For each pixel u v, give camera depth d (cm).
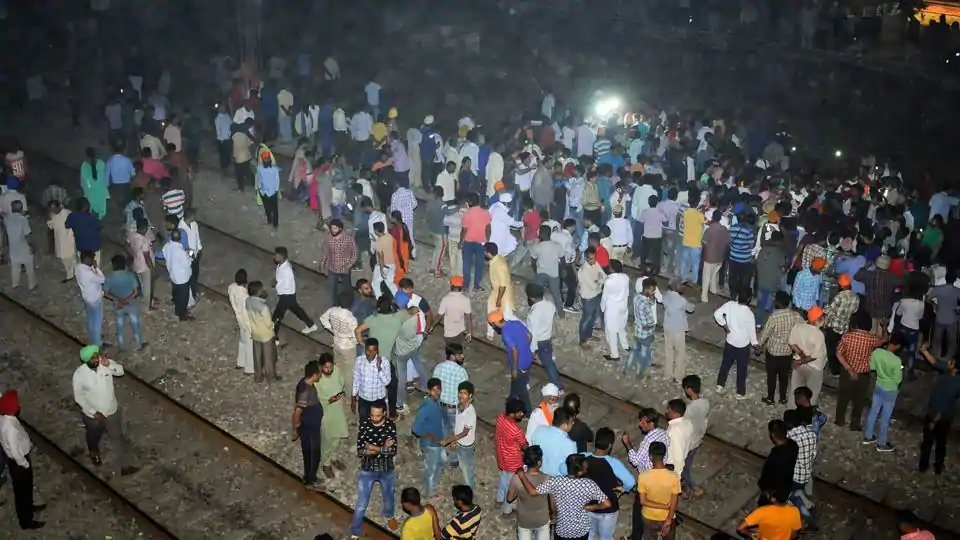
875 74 3127
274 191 2280
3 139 2780
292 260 2180
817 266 1691
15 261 2028
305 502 1495
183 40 3428
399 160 2356
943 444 1508
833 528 1436
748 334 1641
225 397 1728
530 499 1250
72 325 1944
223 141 2573
